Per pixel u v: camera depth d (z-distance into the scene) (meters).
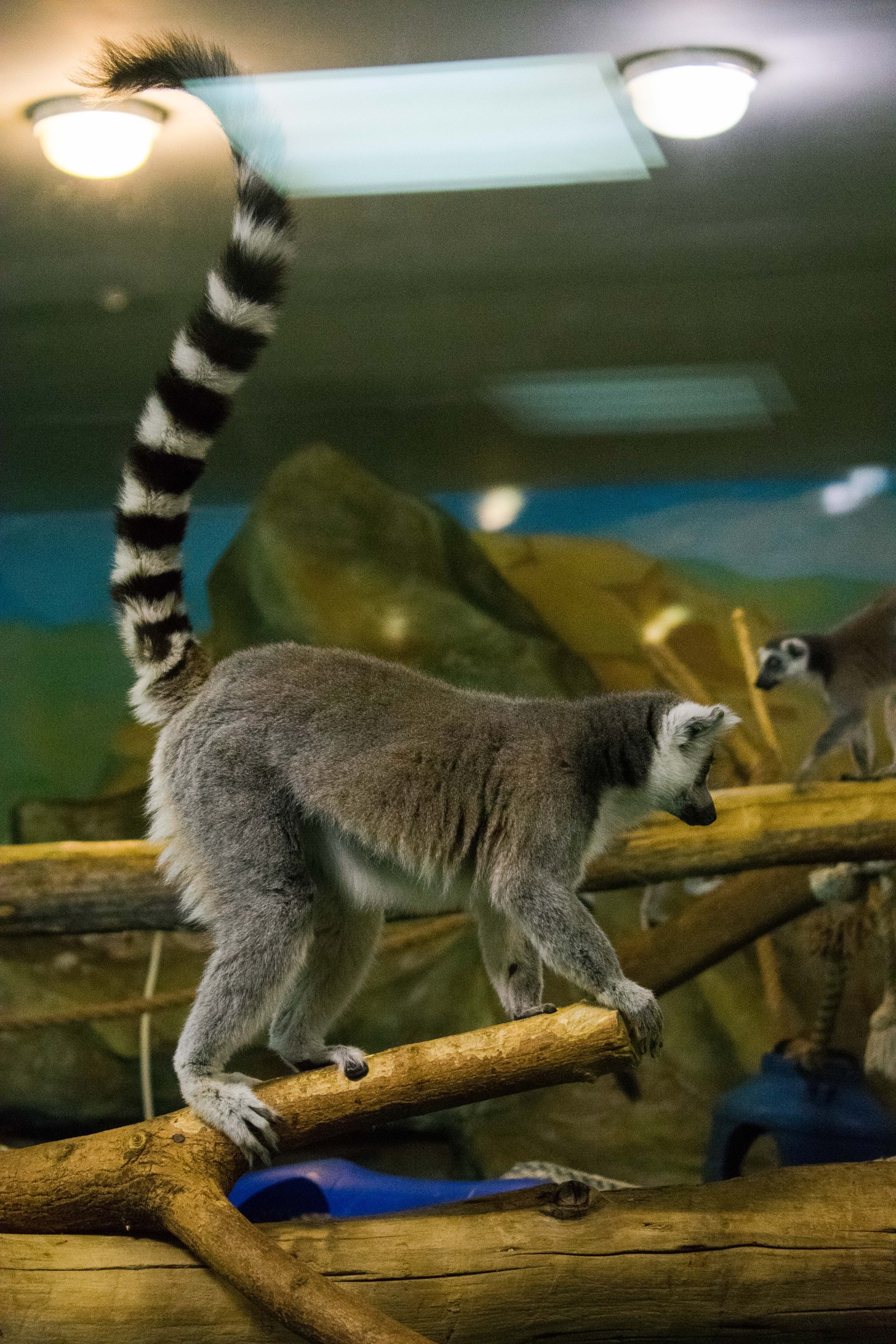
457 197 4.64
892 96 3.92
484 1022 6.70
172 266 5.14
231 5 3.43
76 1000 6.89
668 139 4.16
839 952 5.16
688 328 5.92
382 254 5.17
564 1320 2.96
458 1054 3.06
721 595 7.36
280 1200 4.09
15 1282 2.86
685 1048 6.70
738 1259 3.00
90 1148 3.05
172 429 3.76
